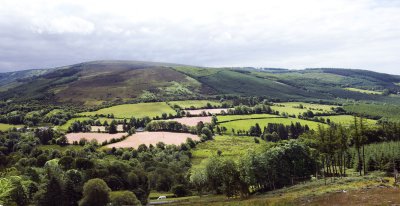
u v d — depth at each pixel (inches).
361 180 3373.5
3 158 7465.6
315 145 5265.8
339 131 4456.2
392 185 2728.8
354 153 5930.1
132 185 5639.8
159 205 4202.8
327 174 5088.6
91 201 4247.0
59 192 4532.5
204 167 5433.1
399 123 7485.2
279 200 2534.5
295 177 4899.1
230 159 4650.6
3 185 2760.8
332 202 2177.7
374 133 7204.7
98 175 5482.3
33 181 5300.2
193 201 4397.1
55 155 7805.1
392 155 5068.9
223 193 5108.3
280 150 4785.9
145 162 7509.8
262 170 4510.3
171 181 6678.2
